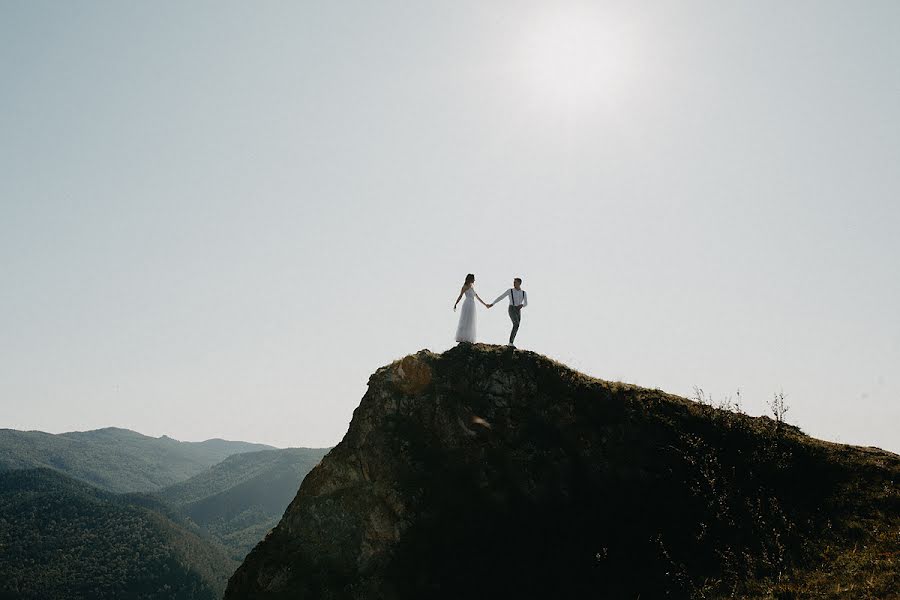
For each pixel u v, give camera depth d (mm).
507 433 24438
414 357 27922
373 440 25922
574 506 21656
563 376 26000
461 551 21281
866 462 20906
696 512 20047
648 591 17828
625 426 23547
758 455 21844
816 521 18562
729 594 16344
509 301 28531
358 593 21766
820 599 14508
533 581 19406
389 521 23172
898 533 16797
